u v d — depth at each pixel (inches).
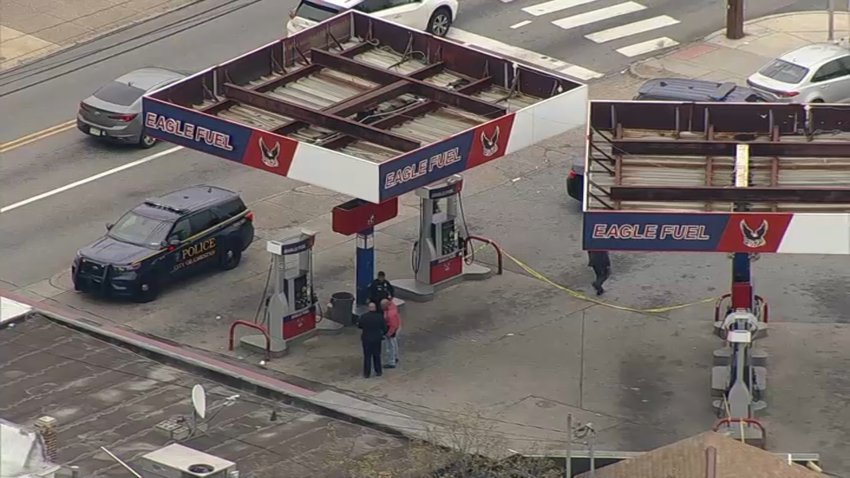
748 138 6343.5
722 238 5802.2
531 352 6412.4
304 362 6338.6
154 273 6737.2
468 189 7657.5
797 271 6973.4
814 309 6688.0
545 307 6737.2
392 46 7081.7
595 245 5836.6
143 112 6530.5
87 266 6712.6
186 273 6865.2
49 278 6914.4
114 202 7460.6
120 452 5068.9
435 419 5895.7
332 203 7549.2
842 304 6722.4
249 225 7062.0
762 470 4945.9
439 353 6397.6
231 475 4751.5
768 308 6683.1
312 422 5339.6
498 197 7593.5
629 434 5880.9
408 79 6663.4
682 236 5807.1
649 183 6112.2
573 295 6825.8
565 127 6550.2
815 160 6250.0
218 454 5108.3
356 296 6604.3
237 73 6766.7
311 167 6122.1
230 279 6939.0
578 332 6555.1
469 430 5438.0
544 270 7012.8
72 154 7854.3
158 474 4744.1
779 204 5974.4
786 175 6166.3
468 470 5147.6
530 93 6742.1
